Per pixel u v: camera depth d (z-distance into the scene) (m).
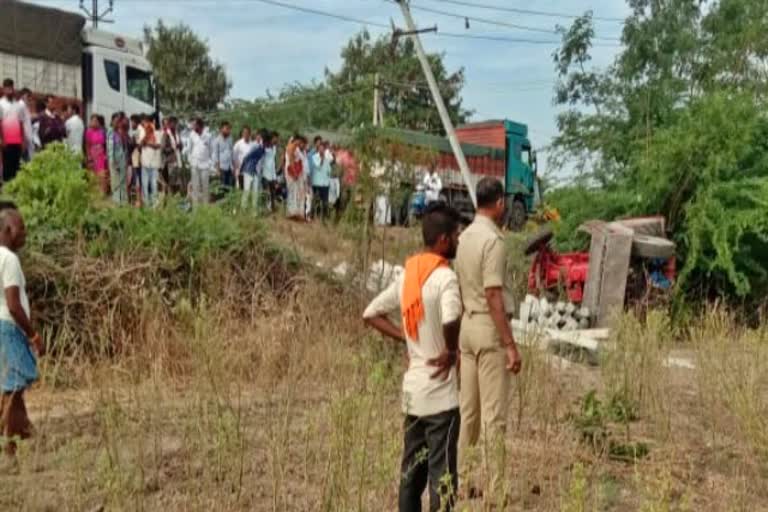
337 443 4.68
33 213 10.07
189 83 51.94
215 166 16.50
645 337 8.44
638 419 7.71
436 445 4.99
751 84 17.75
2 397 6.04
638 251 13.20
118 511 4.66
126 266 9.62
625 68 18.19
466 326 5.86
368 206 11.03
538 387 7.50
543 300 12.11
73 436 5.96
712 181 14.87
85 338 7.88
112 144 14.97
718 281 15.13
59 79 19.80
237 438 5.39
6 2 18.81
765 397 7.57
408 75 44.03
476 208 5.93
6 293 6.11
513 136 30.39
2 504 4.93
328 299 9.94
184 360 6.82
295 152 16.06
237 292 9.97
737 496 5.82
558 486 5.69
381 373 5.36
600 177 16.86
